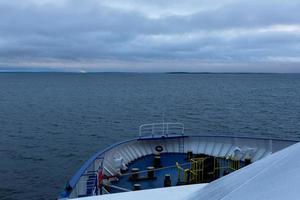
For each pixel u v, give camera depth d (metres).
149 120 54.41
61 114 62.59
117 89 146.62
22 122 53.50
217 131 44.44
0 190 24.72
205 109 68.38
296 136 40.72
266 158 4.04
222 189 3.64
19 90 137.38
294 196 2.54
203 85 192.12
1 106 76.44
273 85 192.00
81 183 11.05
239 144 16.52
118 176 13.54
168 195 4.57
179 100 89.94
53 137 42.38
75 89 146.12
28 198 23.45
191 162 13.85
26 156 33.72
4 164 31.05
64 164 31.12
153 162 15.48
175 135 17.44
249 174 3.64
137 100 90.50
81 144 38.72
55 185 25.78
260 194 2.89
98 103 82.62
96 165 13.28
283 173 3.07
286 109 67.94
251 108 70.00
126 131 45.62
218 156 16.03
